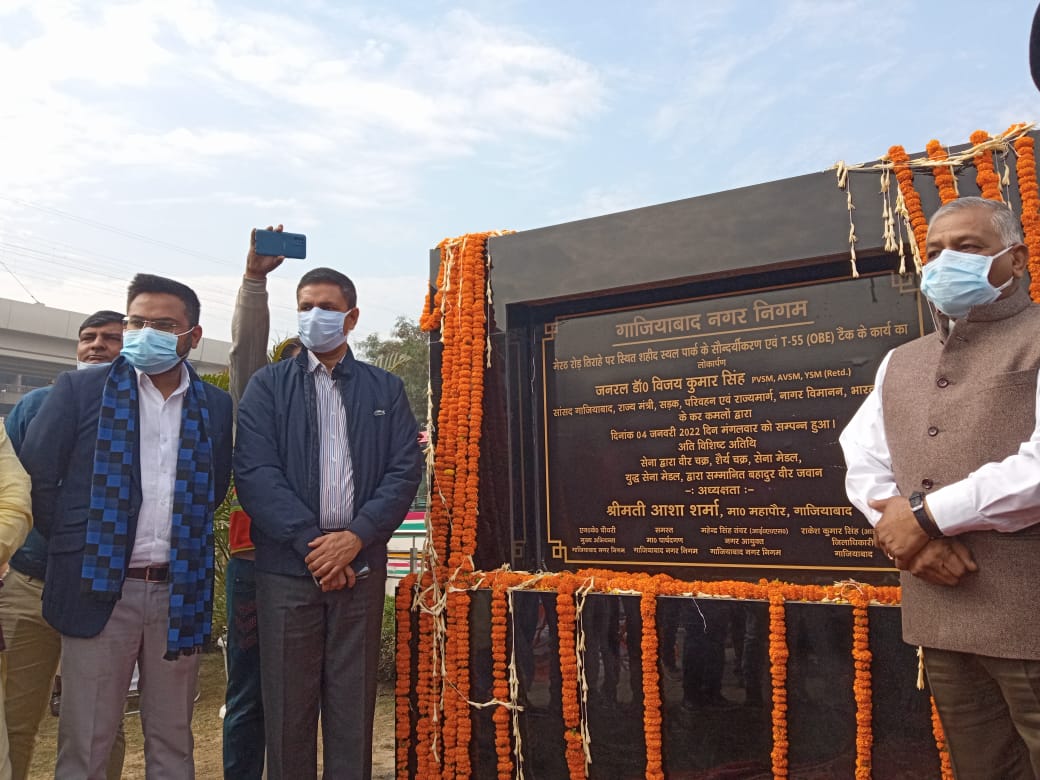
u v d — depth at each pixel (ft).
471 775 9.64
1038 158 7.70
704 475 9.40
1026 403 5.38
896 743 7.45
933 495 5.43
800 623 7.95
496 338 10.61
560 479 10.34
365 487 8.88
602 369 10.18
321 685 8.63
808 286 8.95
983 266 5.66
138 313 8.36
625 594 8.87
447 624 9.96
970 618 5.35
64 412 8.00
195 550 8.14
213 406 8.92
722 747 8.25
